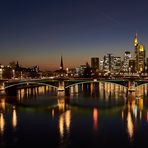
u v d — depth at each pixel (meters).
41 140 116.06
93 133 126.94
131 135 123.88
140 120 153.50
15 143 112.06
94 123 146.38
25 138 118.56
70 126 139.75
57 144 111.19
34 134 124.62
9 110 184.25
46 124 143.50
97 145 110.56
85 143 112.50
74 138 118.94
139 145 110.62
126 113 174.50
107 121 151.12
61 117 161.38
